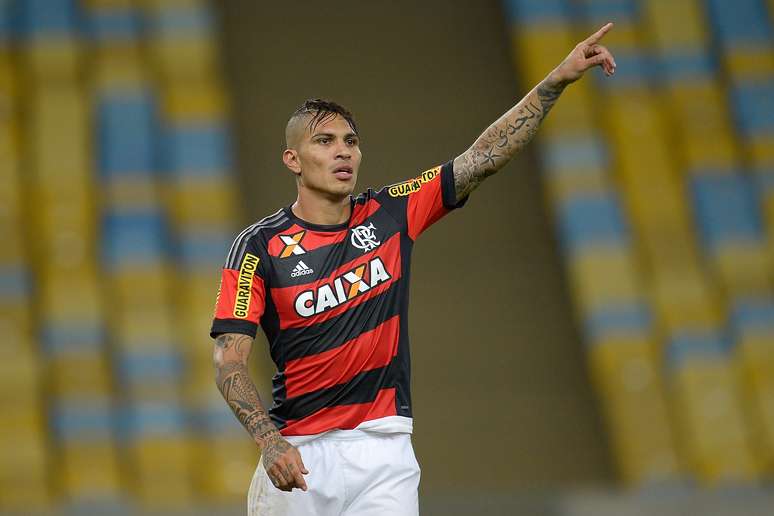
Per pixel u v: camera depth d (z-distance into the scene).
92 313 43.62
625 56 58.16
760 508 36.22
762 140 54.56
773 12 60.62
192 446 38.97
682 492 38.50
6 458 37.81
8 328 42.44
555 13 60.09
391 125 54.28
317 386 11.34
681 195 51.66
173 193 49.47
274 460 10.46
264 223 11.65
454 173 11.80
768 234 50.41
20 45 55.56
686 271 48.09
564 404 42.44
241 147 52.69
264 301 11.41
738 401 42.44
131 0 58.59
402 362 11.48
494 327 45.56
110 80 54.31
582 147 53.44
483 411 41.94
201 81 55.25
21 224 47.09
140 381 41.16
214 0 61.12
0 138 50.72
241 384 10.95
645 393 42.66
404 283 11.58
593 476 39.56
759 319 46.00
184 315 44.12
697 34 59.50
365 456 11.31
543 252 48.94
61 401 40.03
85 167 49.97
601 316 45.69
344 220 11.65
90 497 36.72
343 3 61.78
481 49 58.94
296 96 55.75
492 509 34.50
